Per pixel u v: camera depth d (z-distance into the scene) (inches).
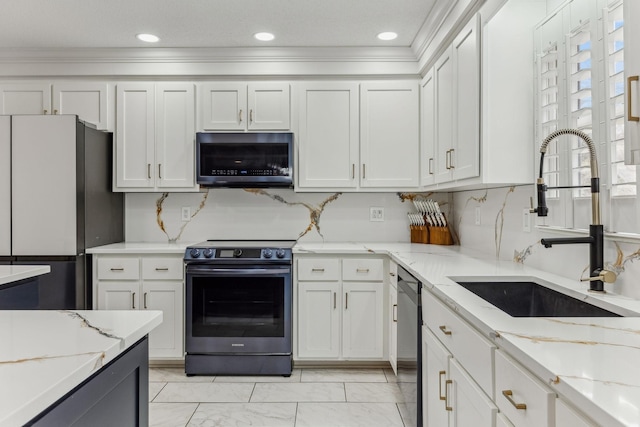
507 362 39.8
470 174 82.5
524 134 77.4
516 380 37.9
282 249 112.5
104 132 123.3
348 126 124.6
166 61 122.7
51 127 109.8
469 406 50.3
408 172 124.5
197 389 103.7
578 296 57.5
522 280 71.4
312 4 95.7
